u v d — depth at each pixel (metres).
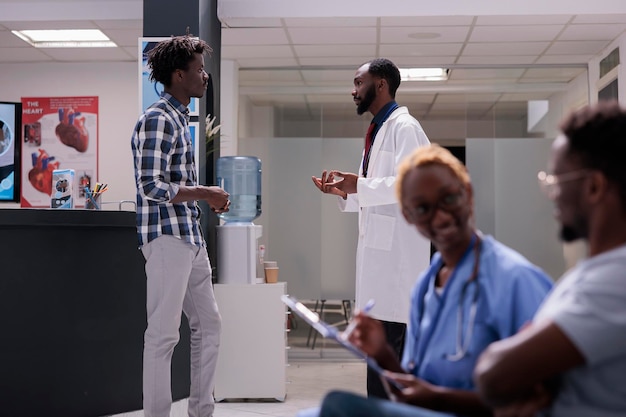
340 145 7.65
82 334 3.46
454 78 7.80
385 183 3.10
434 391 1.37
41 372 3.34
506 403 1.11
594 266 1.07
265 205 7.61
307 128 7.68
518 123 7.73
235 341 4.71
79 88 7.63
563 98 7.68
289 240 7.57
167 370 3.12
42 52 7.27
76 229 3.45
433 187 1.45
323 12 6.02
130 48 7.14
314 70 7.70
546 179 1.17
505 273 1.41
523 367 1.06
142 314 3.70
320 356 7.23
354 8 6.02
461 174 1.47
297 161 7.65
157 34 4.69
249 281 4.74
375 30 6.47
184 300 3.36
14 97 7.66
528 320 1.36
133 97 7.61
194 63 3.20
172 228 3.10
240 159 4.92
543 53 7.20
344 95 7.69
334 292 7.48
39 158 7.59
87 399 3.47
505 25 6.31
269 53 7.20
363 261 3.24
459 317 1.44
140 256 3.69
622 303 1.02
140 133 3.06
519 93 7.74
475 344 1.41
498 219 7.68
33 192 7.57
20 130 7.30
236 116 7.62
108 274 3.55
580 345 1.03
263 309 4.72
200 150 4.73
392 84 3.35
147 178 3.02
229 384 4.70
